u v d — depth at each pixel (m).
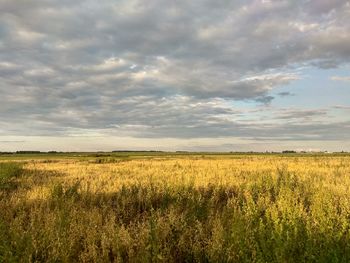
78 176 22.05
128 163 40.94
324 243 6.12
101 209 10.45
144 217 9.53
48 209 9.55
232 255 6.22
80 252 6.95
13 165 28.75
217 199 12.08
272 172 20.94
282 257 5.65
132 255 6.57
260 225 6.91
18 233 7.09
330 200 9.40
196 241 6.99
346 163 35.50
